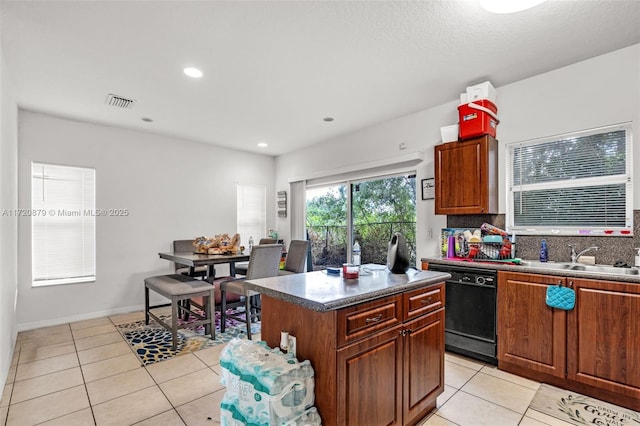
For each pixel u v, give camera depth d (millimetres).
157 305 4582
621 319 2051
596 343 2141
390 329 1735
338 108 3654
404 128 3922
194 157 5031
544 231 2920
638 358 1991
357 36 2266
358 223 4676
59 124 3885
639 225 2426
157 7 1933
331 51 2459
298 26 2141
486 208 2924
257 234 5828
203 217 5105
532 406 2121
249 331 3416
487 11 1979
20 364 2746
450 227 3477
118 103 3447
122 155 4348
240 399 1546
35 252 3764
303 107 3615
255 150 5605
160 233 4660
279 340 1768
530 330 2439
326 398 1485
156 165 4641
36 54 2443
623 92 2490
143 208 4516
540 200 2971
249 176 5703
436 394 2082
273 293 1687
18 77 2814
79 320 3965
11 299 2926
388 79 2945
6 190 2531
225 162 5398
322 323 1509
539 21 2105
